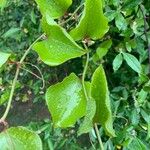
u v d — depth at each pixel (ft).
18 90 6.15
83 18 0.99
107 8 3.50
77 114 0.93
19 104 7.77
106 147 3.52
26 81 5.77
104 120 0.89
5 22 6.66
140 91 3.57
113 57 4.47
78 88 0.96
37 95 6.01
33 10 5.18
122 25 3.49
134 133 3.46
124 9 3.26
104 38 3.98
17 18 6.48
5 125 0.86
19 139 0.84
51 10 1.09
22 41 5.79
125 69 4.64
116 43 4.26
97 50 3.49
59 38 0.95
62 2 1.09
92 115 0.87
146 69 3.76
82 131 0.86
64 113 0.93
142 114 3.67
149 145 3.81
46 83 5.60
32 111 7.59
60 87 0.95
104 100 0.89
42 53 0.94
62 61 0.94
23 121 7.61
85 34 1.02
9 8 6.47
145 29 3.13
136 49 4.06
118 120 4.08
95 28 1.01
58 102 0.94
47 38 0.96
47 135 4.42
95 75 0.91
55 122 0.93
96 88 0.90
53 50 0.95
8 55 0.95
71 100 0.95
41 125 4.65
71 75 0.97
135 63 3.36
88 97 0.92
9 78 5.15
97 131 0.94
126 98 4.09
